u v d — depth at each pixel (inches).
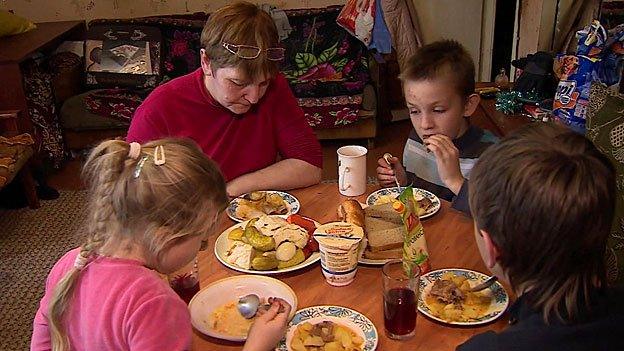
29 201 134.3
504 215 33.0
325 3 183.9
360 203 62.9
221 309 46.7
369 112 156.6
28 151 126.0
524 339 32.8
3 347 90.6
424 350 42.2
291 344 42.6
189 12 186.4
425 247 51.0
